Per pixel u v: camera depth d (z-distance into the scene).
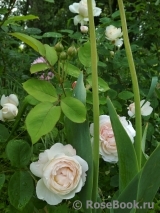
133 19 0.82
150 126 0.59
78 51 0.43
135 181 0.32
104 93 0.56
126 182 0.34
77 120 0.32
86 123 0.33
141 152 0.35
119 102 0.59
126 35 0.34
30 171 0.36
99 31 0.68
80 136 0.34
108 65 0.67
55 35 0.67
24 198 0.33
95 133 0.33
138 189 0.32
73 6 0.57
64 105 0.32
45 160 0.33
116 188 0.54
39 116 0.31
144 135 0.38
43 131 0.31
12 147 0.35
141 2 0.82
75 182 0.32
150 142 0.60
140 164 0.35
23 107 0.38
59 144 0.33
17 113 0.40
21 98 0.55
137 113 0.34
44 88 0.34
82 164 0.32
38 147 0.43
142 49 0.78
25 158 0.35
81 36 0.67
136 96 0.34
